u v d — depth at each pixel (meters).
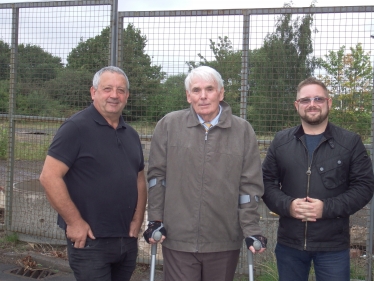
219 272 3.27
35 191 5.63
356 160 3.26
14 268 5.05
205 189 3.18
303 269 3.42
